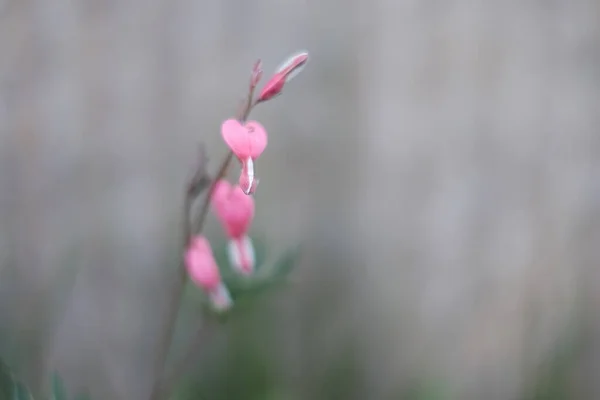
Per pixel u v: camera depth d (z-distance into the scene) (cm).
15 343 101
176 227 110
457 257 119
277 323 113
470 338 120
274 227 113
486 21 113
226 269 92
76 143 108
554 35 113
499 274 119
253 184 80
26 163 107
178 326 101
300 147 113
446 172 117
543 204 118
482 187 117
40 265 109
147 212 111
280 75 81
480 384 120
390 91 113
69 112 107
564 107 115
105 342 112
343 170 115
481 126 115
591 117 116
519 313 119
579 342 116
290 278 111
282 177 113
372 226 117
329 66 111
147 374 114
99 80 107
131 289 112
